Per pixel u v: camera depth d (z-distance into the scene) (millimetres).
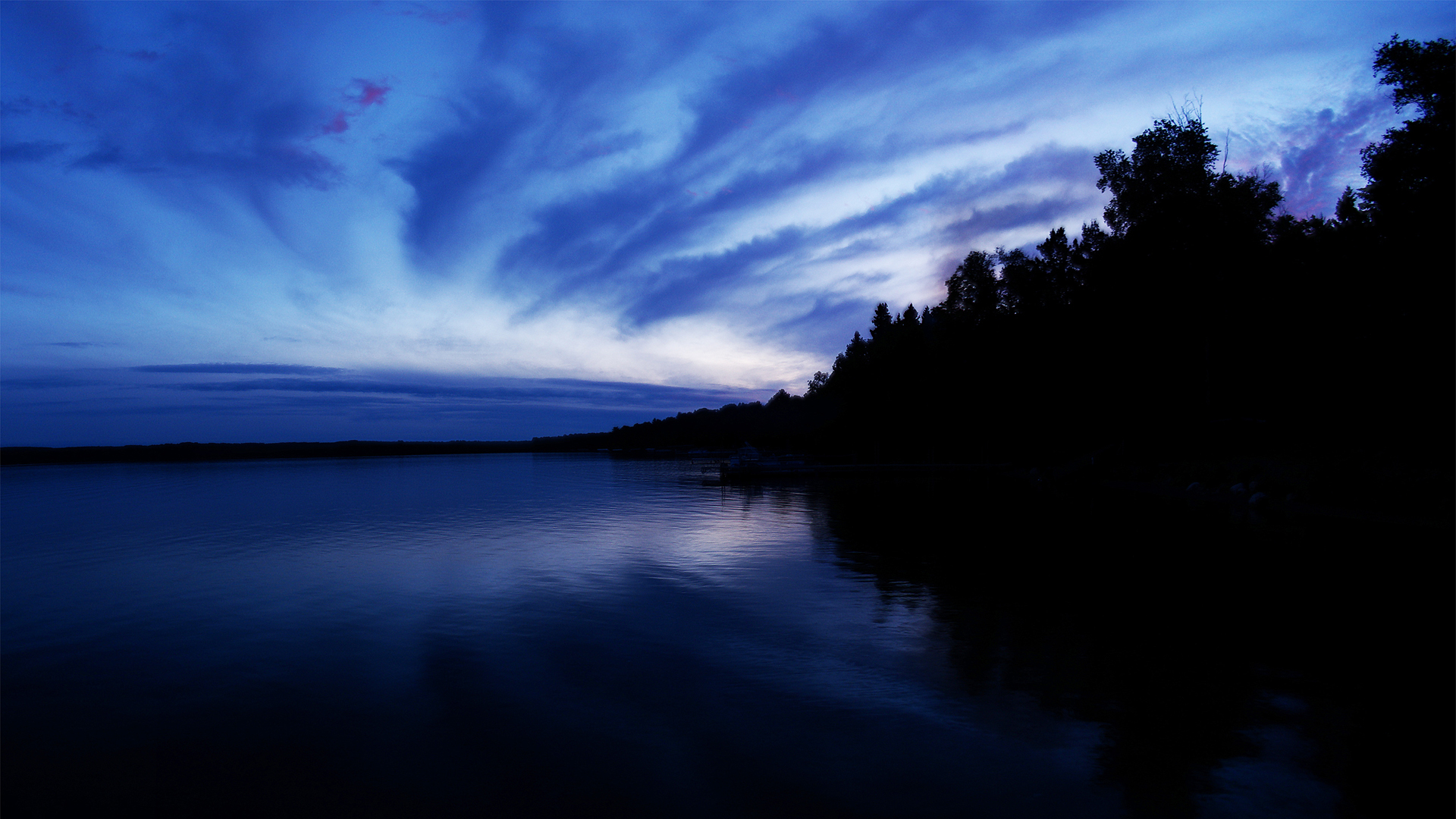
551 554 17172
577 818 5180
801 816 5160
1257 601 11609
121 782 5898
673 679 8117
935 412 67750
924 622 10516
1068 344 52688
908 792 5492
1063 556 16156
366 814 5312
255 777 5930
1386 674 8102
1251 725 6695
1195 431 44031
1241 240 43281
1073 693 7559
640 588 13086
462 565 15734
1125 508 26734
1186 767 5848
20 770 6133
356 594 12836
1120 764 5934
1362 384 30406
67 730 6922
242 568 15539
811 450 79375
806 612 11180
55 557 17391
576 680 8102
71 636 10164
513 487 44031
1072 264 58219
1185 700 7332
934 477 50031
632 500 33750
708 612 11242
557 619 10898
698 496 35906
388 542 19438
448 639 9836
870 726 6730
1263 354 41469
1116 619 10602
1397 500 21938
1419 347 26750
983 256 66250
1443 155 25328
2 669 8742
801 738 6500
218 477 57031
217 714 7258
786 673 8305
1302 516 23000
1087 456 43625
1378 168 27828
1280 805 5266
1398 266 27422
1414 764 5902
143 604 12211
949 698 7426
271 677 8344
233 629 10508
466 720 7004
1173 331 46812
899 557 16234
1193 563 15117
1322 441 32906
